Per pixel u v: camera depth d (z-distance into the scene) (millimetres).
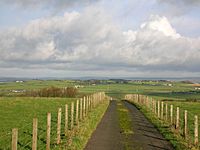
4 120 31531
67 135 20812
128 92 179250
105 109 50875
